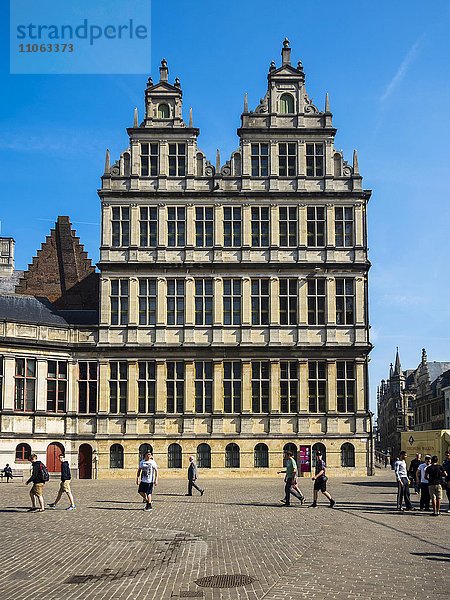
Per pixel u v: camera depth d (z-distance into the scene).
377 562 19.58
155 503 37.25
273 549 21.89
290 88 70.81
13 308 67.31
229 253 68.25
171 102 70.38
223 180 69.25
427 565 19.19
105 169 68.94
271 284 67.69
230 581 17.38
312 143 70.06
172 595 16.08
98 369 66.69
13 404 63.47
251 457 65.56
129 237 68.19
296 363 66.88
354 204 69.12
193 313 67.25
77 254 77.62
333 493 44.75
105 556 21.00
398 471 33.94
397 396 179.62
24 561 20.22
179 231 68.62
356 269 68.06
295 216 68.94
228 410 66.38
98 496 42.22
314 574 17.92
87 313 71.44
